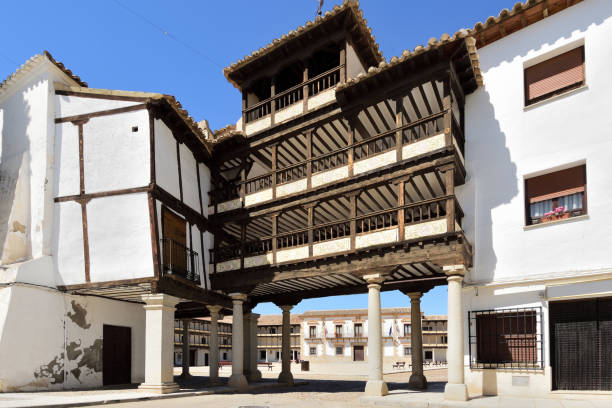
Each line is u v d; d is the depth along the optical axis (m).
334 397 12.41
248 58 15.73
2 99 14.30
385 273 11.82
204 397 11.93
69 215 12.84
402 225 11.53
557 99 11.33
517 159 11.73
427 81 11.77
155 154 12.87
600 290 9.88
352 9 13.84
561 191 11.07
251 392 13.80
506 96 12.22
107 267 12.38
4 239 13.07
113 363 14.23
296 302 17.44
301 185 13.88
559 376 10.39
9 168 13.59
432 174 12.28
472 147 12.53
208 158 15.94
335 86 13.96
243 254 14.73
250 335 18.23
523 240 11.27
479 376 11.17
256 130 15.52
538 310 10.70
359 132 14.55
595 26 10.97
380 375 11.50
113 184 12.73
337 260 12.62
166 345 12.20
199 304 16.05
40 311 12.04
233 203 15.39
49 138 13.22
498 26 12.27
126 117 13.04
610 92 10.54
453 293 10.58
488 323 11.45
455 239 10.66
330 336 52.31
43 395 10.62
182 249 13.66
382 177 12.07
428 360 52.12
